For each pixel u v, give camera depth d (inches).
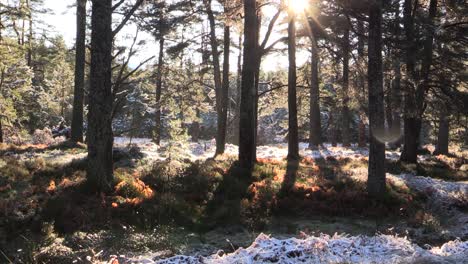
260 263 267.3
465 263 255.0
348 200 543.2
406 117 839.7
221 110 1021.2
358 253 287.1
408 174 755.4
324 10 719.7
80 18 974.4
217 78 1078.4
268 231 449.4
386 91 799.1
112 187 510.6
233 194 538.3
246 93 658.2
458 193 598.5
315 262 261.7
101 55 529.7
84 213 435.5
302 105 1419.8
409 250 296.4
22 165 602.9
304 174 668.1
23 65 1181.1
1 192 490.3
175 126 681.0
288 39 852.6
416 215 506.3
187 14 1058.1
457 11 837.2
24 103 1320.1
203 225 454.0
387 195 564.4
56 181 535.8
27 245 350.3
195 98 1251.2
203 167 625.3
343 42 849.5
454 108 818.2
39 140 1151.6
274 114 2518.5
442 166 872.3
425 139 2074.3
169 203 478.9
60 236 398.3
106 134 524.4
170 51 1120.2
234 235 432.5
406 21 746.2
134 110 1430.9
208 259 287.9
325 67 1273.4
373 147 569.6
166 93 1220.5
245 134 656.4
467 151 1433.3
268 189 557.9
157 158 750.5
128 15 550.3
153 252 358.0
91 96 528.1
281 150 1237.7
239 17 839.7
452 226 503.5
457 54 804.6
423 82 803.4
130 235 381.4
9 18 907.4
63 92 1830.7
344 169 737.0
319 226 471.8
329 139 2178.9
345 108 1338.6
